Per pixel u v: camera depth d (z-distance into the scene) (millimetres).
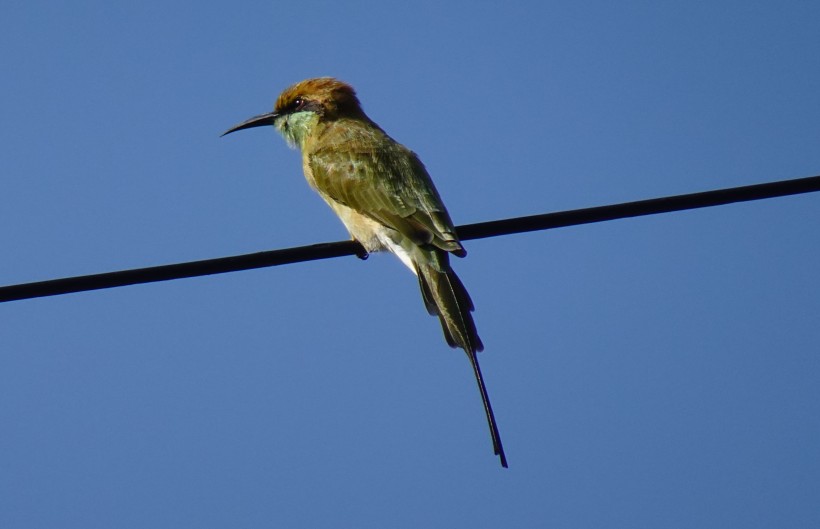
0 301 8477
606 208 9508
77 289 8602
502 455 9773
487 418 10234
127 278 8727
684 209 9367
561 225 9812
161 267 8867
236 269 9086
